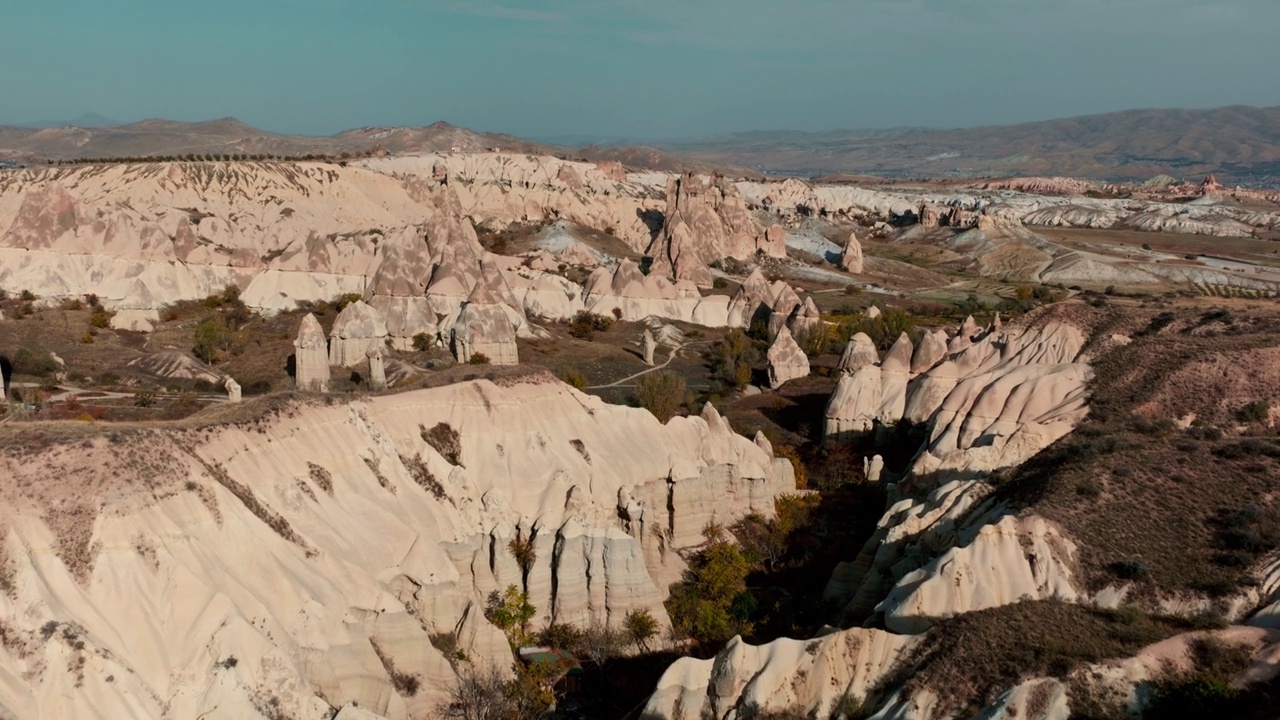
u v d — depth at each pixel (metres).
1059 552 41.41
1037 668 32.88
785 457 70.75
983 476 54.75
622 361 108.69
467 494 47.78
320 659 36.56
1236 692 31.80
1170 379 64.12
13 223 107.06
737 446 60.19
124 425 39.78
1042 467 49.78
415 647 39.88
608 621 46.69
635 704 41.97
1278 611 36.81
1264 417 60.03
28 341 90.94
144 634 33.62
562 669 43.56
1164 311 79.69
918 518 48.81
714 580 50.47
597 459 53.03
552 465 50.91
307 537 40.62
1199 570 40.16
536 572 46.84
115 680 31.77
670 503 55.22
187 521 36.91
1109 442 51.50
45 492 34.75
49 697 30.81
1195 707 31.20
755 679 36.12
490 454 50.50
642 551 51.78
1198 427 58.38
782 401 92.31
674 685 36.75
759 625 48.03
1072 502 44.28
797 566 55.03
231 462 40.69
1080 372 68.56
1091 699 31.81
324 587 38.56
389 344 104.25
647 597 47.16
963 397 71.31
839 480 68.88
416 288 108.50
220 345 96.56
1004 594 40.19
